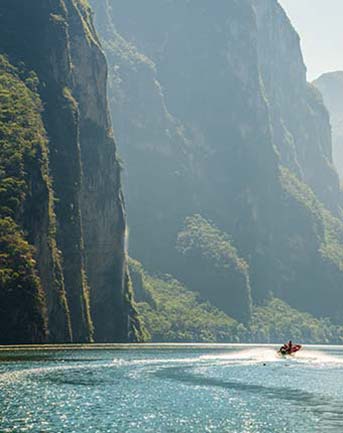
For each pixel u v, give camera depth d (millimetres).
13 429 51531
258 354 160125
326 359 151375
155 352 151000
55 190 177250
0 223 142375
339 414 64625
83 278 179125
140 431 52781
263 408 65938
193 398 70000
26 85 189750
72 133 192500
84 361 107062
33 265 143250
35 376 81625
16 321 135125
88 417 57281
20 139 163750
